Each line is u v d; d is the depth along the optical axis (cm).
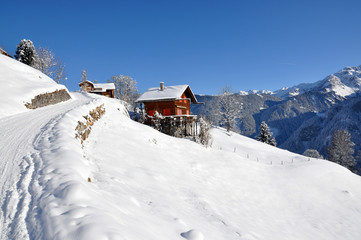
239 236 748
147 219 540
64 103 2311
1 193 509
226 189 1371
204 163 1691
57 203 443
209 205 992
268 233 922
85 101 2591
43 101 1994
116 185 746
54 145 809
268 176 1794
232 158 1969
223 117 4553
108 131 1563
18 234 364
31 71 2628
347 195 1666
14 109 1510
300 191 1625
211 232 664
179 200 917
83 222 368
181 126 2920
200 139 2661
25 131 1031
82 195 485
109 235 339
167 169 1303
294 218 1248
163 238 448
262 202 1350
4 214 428
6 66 2289
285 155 3133
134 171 1048
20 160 698
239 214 1045
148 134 1841
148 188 903
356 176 2027
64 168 625
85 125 1298
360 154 7638
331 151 6575
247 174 1720
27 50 4503
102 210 442
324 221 1278
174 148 1820
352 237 1152
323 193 1650
